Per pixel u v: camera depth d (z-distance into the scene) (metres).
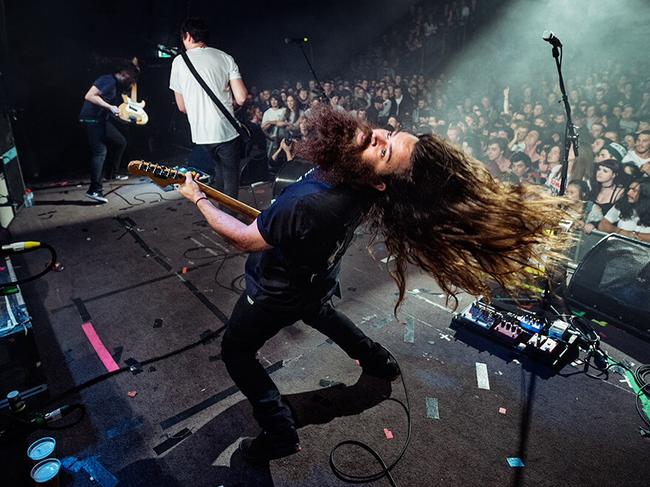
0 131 4.27
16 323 2.05
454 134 5.46
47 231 4.09
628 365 2.46
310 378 2.33
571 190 3.52
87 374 2.33
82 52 7.43
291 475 1.81
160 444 1.94
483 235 1.27
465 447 1.95
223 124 3.61
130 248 3.78
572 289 2.93
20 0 6.87
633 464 1.89
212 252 3.73
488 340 2.64
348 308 2.95
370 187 1.32
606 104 6.65
